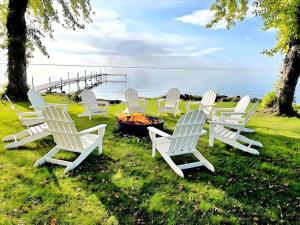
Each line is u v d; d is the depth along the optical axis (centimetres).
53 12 1265
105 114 863
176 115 879
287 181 405
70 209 313
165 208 322
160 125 624
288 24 804
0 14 1178
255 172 434
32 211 306
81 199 336
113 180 390
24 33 1165
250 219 308
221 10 1026
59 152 494
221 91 2592
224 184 388
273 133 696
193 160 481
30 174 400
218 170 436
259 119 896
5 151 496
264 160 490
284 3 805
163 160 472
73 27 1321
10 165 432
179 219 303
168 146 457
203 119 434
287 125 805
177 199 342
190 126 424
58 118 411
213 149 541
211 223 298
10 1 1112
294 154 531
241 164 465
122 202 332
